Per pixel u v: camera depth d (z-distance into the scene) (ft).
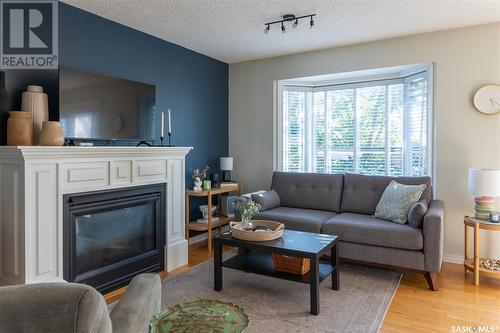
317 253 7.84
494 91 10.96
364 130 14.70
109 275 9.30
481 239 11.27
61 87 8.79
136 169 9.98
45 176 7.73
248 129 16.02
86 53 10.07
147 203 10.54
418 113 13.04
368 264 10.34
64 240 8.19
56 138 8.08
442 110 11.76
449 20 10.82
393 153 14.08
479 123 11.24
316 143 15.80
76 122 9.12
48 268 7.82
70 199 8.28
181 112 13.65
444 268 11.09
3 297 2.60
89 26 10.15
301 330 7.23
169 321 3.95
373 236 10.14
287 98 15.62
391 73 13.84
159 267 10.91
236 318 4.02
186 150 11.73
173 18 10.64
